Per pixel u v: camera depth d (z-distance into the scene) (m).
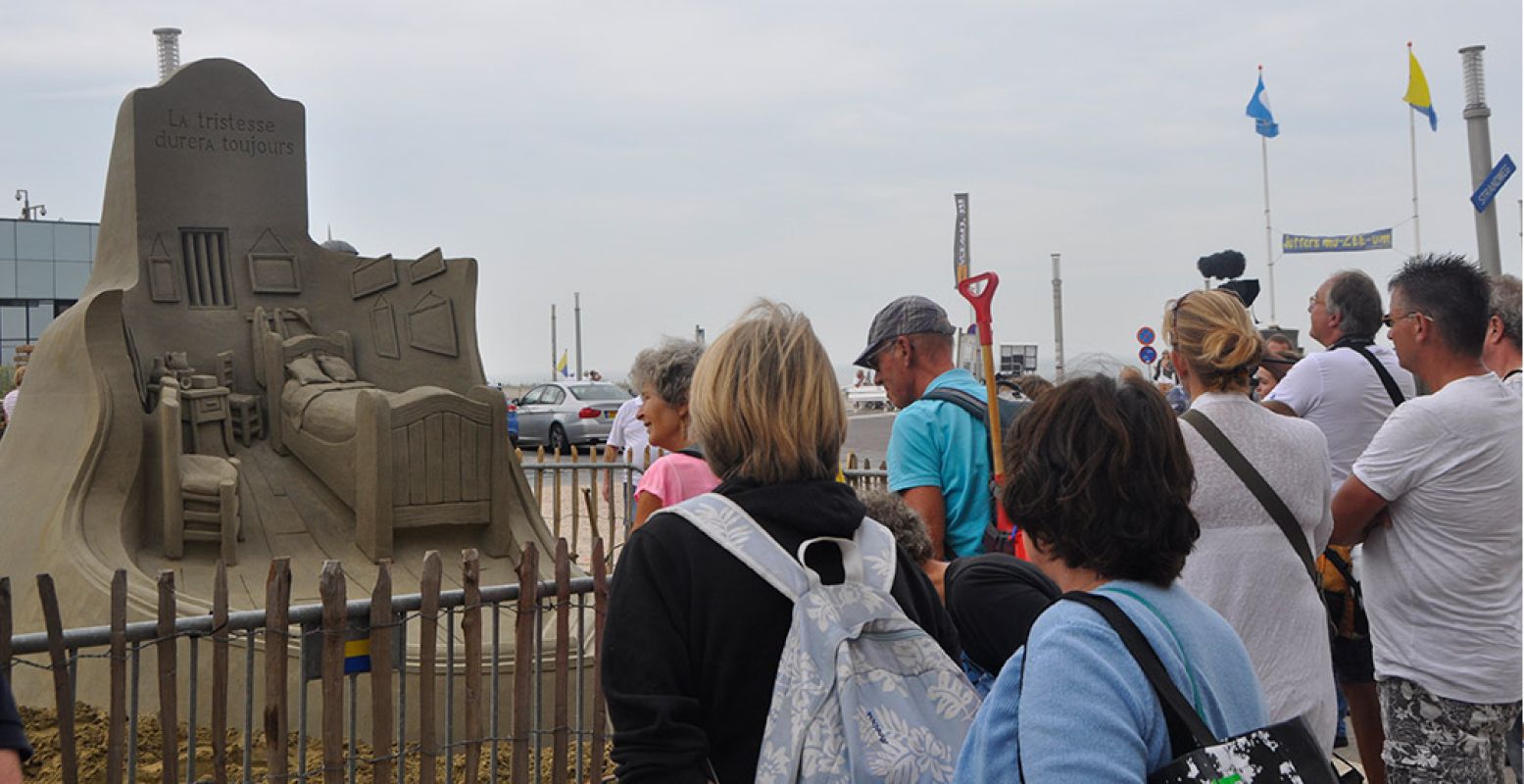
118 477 6.50
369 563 6.90
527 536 7.47
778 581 2.36
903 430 4.08
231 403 7.32
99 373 6.55
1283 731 1.85
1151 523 2.01
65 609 6.12
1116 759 1.79
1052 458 2.07
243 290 7.57
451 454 7.15
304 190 7.85
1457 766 3.79
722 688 2.37
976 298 3.86
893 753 2.23
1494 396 3.74
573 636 6.18
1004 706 1.97
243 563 6.72
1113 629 1.91
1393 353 5.38
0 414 12.50
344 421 7.06
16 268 41.59
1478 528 3.70
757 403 2.47
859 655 2.34
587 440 24.52
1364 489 3.81
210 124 7.53
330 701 3.90
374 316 7.87
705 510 2.44
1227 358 3.37
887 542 2.60
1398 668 3.86
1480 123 12.47
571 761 5.48
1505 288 4.28
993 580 2.91
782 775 2.23
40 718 5.93
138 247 7.23
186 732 5.67
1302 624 3.31
